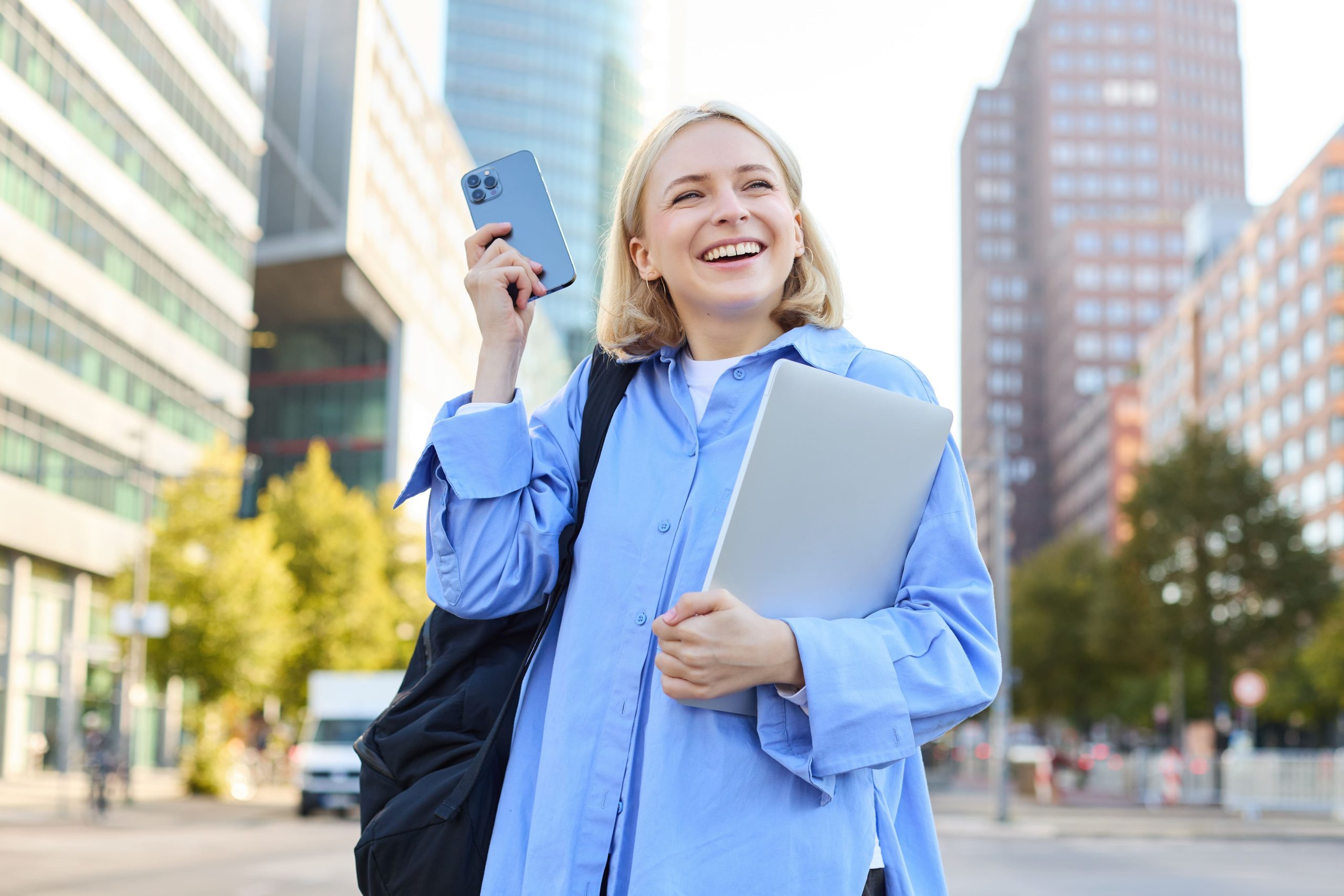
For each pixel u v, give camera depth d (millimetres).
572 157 105188
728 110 1905
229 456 33250
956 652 1603
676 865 1523
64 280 36625
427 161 70500
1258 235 80000
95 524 38250
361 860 1741
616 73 109750
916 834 1774
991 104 164375
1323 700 48594
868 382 1813
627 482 1798
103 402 38844
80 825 21547
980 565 1690
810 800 1563
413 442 66750
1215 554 35844
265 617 31734
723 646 1490
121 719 28047
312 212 57188
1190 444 36938
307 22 58688
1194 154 154250
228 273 48406
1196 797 31078
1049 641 50000
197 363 45469
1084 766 42594
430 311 70188
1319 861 16719
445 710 1767
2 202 33594
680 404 1827
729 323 1898
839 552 1631
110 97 39219
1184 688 51250
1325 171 71188
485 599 1782
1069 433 135250
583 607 1730
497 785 1754
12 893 11078
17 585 35156
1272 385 77688
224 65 47688
